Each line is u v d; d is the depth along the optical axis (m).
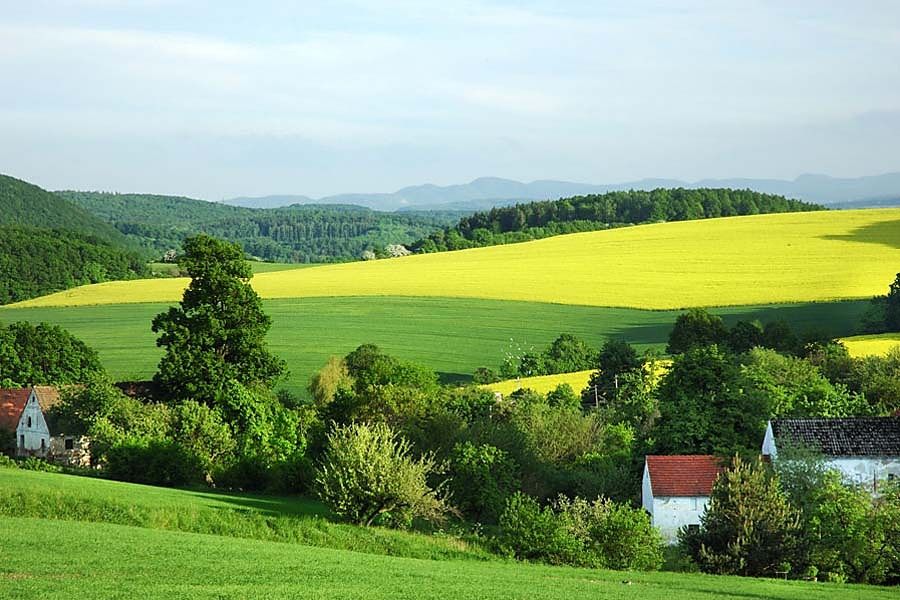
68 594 29.69
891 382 89.00
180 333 87.31
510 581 38.78
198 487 64.19
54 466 67.12
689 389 69.81
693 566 47.56
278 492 65.69
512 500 50.34
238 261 90.88
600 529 48.03
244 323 90.56
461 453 63.53
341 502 50.91
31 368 104.44
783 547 45.91
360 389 77.25
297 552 41.91
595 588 38.28
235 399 73.69
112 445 67.12
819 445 60.66
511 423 74.56
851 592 40.56
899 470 60.00
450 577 38.56
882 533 46.38
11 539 37.75
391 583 35.88
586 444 76.50
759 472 47.94
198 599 30.42
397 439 67.75
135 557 36.50
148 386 90.25
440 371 125.50
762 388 76.12
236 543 42.56
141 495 51.59
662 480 59.59
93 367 109.31
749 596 38.19
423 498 52.25
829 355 109.00
